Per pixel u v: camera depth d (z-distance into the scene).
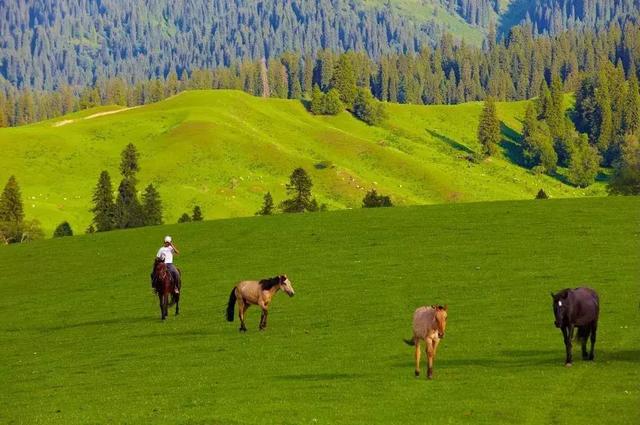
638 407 25.50
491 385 29.08
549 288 47.25
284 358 36.09
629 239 59.88
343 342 38.50
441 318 29.78
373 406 27.42
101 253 73.31
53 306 55.34
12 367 39.22
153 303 53.19
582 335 31.88
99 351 40.94
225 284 56.84
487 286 49.22
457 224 70.94
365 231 71.44
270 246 69.12
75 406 30.33
